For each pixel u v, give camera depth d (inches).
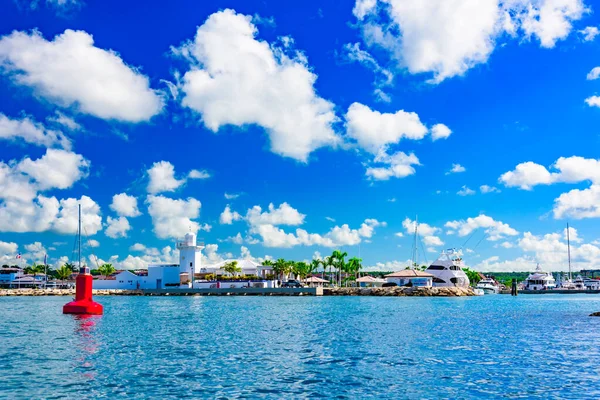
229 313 2787.9
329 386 885.2
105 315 2581.2
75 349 1284.4
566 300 5255.9
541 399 805.9
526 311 3051.2
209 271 7155.5
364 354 1227.9
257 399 797.2
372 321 2208.4
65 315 2491.4
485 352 1264.8
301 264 7780.5
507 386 888.9
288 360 1138.0
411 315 2618.1
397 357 1183.6
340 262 7716.5
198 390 849.5
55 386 866.8
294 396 817.5
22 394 811.4
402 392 845.2
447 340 1505.9
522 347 1357.0
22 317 2385.6
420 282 6515.8
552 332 1745.8
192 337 1569.9
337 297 5605.3
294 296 5807.1
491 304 4109.3
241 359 1147.9
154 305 3801.7
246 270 7347.4
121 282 6688.0
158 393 828.0
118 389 851.4
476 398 810.2
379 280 7190.0
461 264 7096.5
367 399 802.8
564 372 1009.5
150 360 1127.6
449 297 5930.1
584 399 805.2
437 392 846.5
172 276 6761.8
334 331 1765.5
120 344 1389.0
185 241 6663.4
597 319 2338.8
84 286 2568.9
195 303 4156.0
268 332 1732.3
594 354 1234.6
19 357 1152.8
